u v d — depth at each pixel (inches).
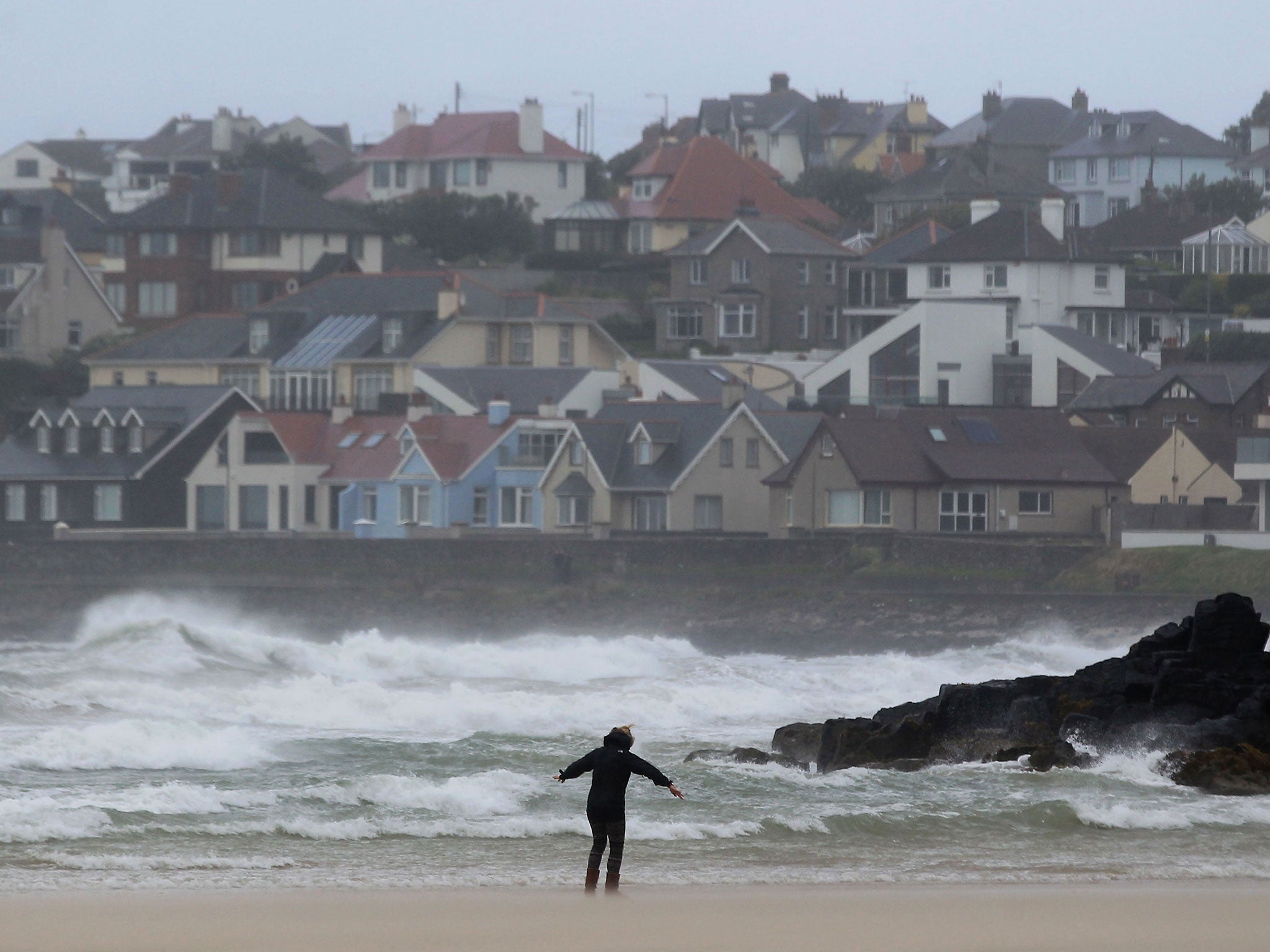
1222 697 5482.3
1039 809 4586.6
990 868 3892.7
